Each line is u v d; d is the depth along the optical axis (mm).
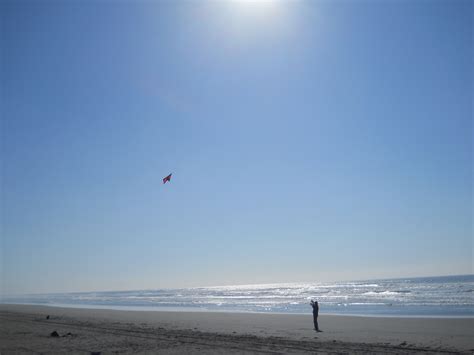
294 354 15227
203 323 29188
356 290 88438
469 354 14781
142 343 18516
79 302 80438
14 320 32656
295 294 82688
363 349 16156
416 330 22406
